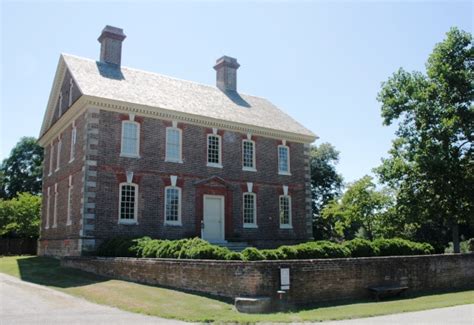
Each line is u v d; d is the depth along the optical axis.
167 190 24.28
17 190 54.00
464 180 25.34
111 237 21.86
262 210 28.12
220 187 26.31
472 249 36.09
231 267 12.98
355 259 14.94
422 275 17.12
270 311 12.09
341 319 10.91
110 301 13.09
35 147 55.62
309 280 13.53
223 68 32.78
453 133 25.89
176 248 16.42
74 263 21.16
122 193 22.72
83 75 24.22
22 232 40.84
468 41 26.66
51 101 29.72
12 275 20.81
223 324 10.28
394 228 28.91
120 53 27.62
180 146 25.20
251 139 28.53
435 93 26.97
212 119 26.39
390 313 11.83
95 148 22.09
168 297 13.15
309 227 30.33
